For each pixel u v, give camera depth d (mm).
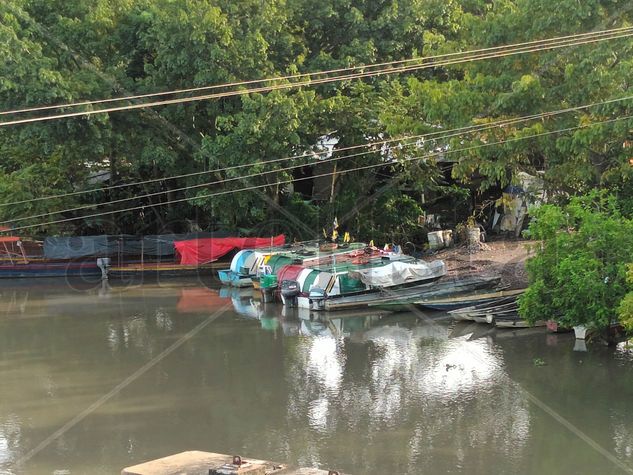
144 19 38656
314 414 17531
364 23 40219
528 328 25094
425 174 40344
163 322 28781
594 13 23578
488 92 25734
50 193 43812
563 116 24750
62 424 17297
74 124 36562
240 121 36094
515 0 26953
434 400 18281
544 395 18203
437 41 29469
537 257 22578
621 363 20641
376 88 40500
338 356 22828
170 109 39031
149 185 46219
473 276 31109
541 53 25031
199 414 17734
